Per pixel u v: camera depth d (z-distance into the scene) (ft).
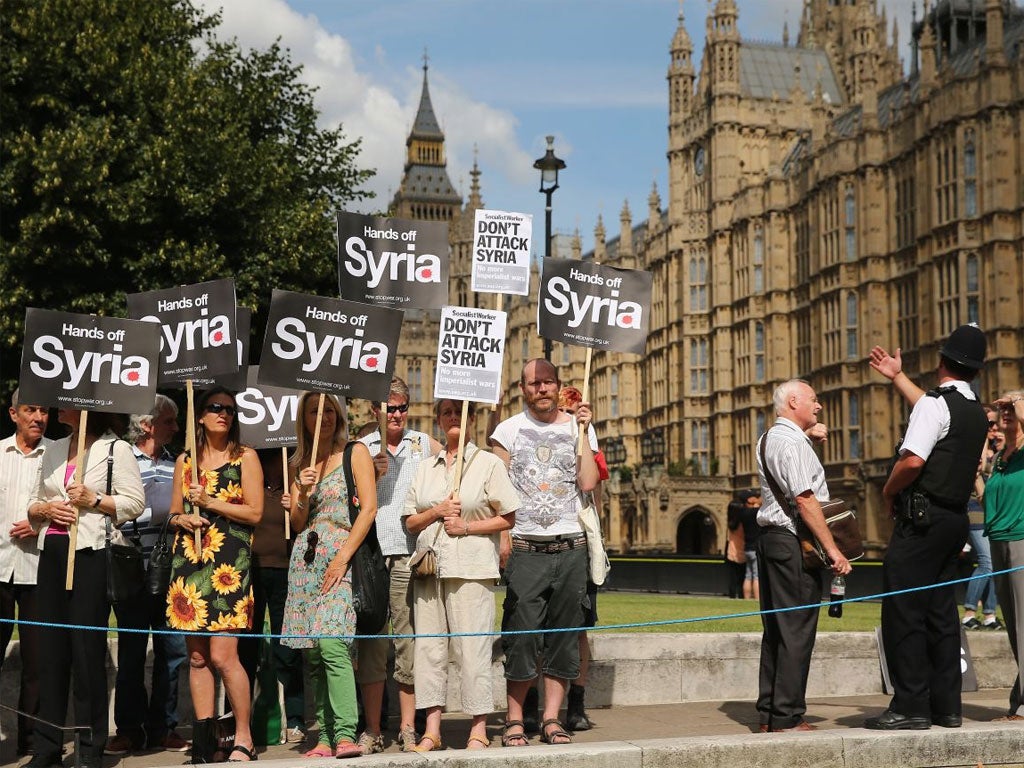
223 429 34.22
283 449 38.91
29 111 104.53
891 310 210.38
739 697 46.80
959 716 34.73
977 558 60.23
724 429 275.59
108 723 36.45
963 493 34.53
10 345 102.89
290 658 40.40
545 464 36.27
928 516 34.24
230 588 33.58
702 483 271.08
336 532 33.83
